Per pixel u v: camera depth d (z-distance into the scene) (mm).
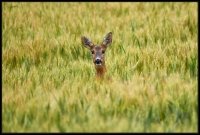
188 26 46562
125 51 40031
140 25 48656
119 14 54000
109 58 39219
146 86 31953
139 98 30641
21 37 46438
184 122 28812
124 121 28328
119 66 37094
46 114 29500
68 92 32219
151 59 37469
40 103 30844
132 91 31422
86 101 30922
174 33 44406
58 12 54094
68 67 37875
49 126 28391
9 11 54531
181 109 29766
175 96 31062
